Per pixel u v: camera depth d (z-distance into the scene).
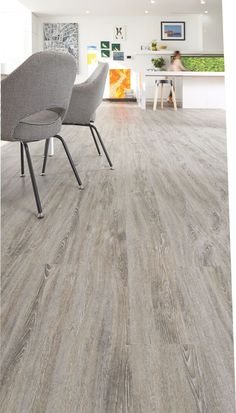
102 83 2.92
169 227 1.84
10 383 0.89
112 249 1.60
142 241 1.68
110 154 3.69
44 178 2.75
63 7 10.42
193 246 1.63
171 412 0.81
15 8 10.83
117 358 0.97
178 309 1.18
